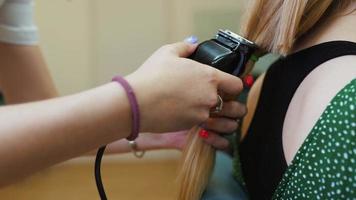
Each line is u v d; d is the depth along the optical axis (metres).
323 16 0.62
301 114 0.57
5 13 0.83
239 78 0.58
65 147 0.48
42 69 0.92
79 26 2.52
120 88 0.50
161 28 2.56
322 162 0.51
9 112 0.47
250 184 0.69
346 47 0.57
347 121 0.49
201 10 2.53
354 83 0.50
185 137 0.79
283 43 0.59
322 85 0.55
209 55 0.57
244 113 0.67
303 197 0.53
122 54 2.58
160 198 2.10
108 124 0.49
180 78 0.52
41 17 2.47
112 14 2.51
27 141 0.46
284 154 0.60
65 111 0.48
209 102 0.54
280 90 0.65
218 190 0.71
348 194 0.49
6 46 0.87
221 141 0.69
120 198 2.11
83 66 2.58
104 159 2.50
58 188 2.17
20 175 0.48
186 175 0.69
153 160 2.57
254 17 0.61
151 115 0.51
